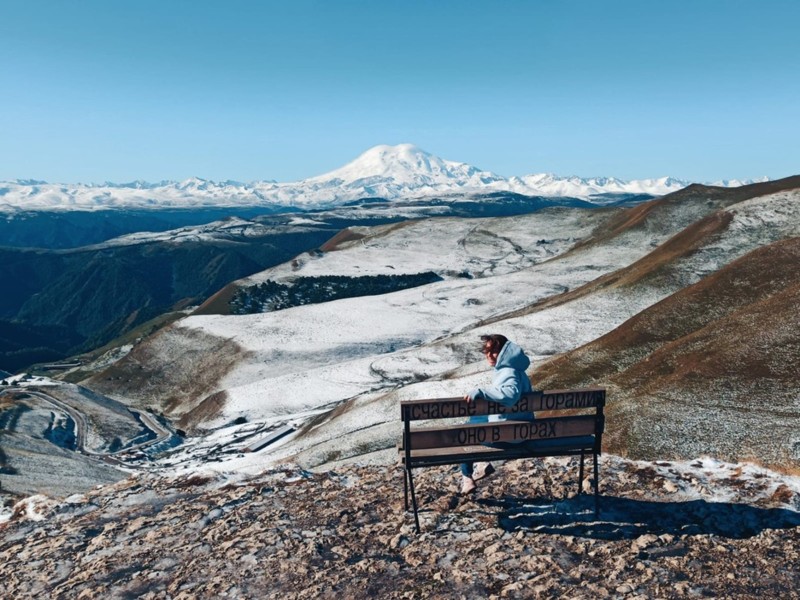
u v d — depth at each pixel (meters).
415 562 8.77
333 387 132.50
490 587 8.02
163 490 13.03
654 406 43.38
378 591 8.11
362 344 167.50
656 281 131.00
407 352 144.62
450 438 9.12
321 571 8.68
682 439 37.91
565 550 8.87
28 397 146.12
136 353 184.62
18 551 10.52
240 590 8.34
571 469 11.94
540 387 74.56
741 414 39.16
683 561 8.37
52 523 11.79
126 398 164.75
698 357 52.22
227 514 11.11
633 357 75.31
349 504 11.12
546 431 9.30
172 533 10.49
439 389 85.25
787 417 37.06
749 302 79.19
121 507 12.22
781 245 88.75
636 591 7.66
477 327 148.12
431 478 12.09
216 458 97.31
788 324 50.28
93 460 99.06
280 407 127.94
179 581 8.74
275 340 175.50
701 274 127.12
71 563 9.82
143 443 121.94
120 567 9.39
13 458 79.62
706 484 10.98
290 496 11.91
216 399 141.00
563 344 115.25
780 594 7.51
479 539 9.27
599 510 10.02
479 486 11.35
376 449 66.50
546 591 7.80
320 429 85.62
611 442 40.12
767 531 9.13
